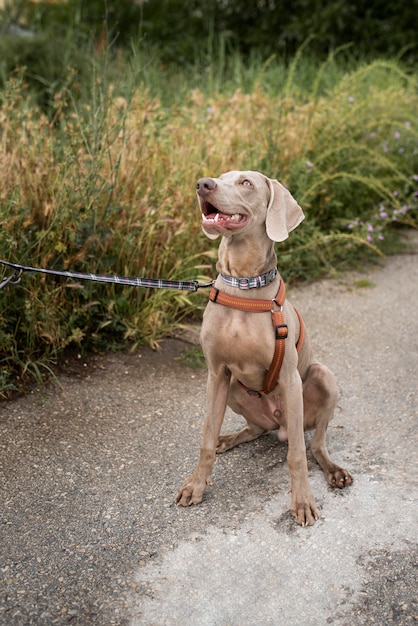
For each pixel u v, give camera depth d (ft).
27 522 10.02
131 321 15.96
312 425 11.54
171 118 21.81
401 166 25.05
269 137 20.49
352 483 10.89
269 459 11.73
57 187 15.46
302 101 25.62
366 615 8.36
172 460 11.69
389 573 9.00
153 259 16.51
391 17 36.86
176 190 17.30
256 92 22.86
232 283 10.18
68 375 14.25
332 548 9.47
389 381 14.53
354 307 18.60
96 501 10.55
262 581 8.91
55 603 8.54
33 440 12.01
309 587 8.80
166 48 36.22
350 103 24.67
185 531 9.87
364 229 21.59
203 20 38.52
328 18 36.45
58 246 14.28
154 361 15.26
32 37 29.84
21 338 14.42
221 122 21.72
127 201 16.76
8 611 8.38
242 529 9.89
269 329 10.05
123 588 8.79
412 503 10.36
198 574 9.04
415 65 34.81
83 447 11.94
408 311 18.25
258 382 10.64
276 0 37.93
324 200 22.00
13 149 15.80
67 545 9.57
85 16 37.52
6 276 14.05
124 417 12.98
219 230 9.75
